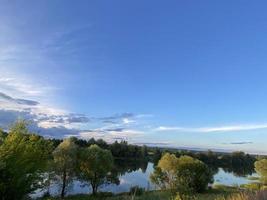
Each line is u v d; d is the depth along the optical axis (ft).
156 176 174.50
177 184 163.02
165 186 168.76
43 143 60.54
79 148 191.62
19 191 52.49
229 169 482.69
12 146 52.90
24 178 53.62
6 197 50.75
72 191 187.21
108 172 197.06
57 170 167.53
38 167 57.06
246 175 380.58
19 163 52.70
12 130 55.88
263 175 239.50
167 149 557.74
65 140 185.47
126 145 549.13
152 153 648.38
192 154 501.56
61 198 151.94
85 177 187.73
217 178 313.53
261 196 35.35
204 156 540.11
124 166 414.00
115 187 207.62
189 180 172.55
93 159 186.70
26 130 57.21
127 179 255.29
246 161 587.27
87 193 183.62
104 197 161.58
